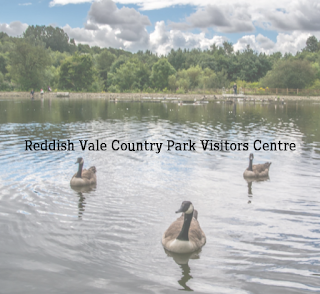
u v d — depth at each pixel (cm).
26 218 913
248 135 2388
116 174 1370
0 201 1034
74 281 636
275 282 640
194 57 12606
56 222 891
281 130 2661
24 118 3312
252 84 10588
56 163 1522
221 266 695
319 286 627
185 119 3431
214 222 910
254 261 714
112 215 945
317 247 773
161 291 608
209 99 7906
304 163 1598
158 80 10050
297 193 1158
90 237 811
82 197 1087
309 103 6925
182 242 741
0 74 8844
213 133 2469
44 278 644
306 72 9119
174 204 1039
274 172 1441
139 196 1107
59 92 8188
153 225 884
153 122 3141
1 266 682
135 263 702
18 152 1728
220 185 1245
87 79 9588
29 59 8275
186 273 668
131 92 9381
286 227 880
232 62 12388
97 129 2614
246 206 1031
